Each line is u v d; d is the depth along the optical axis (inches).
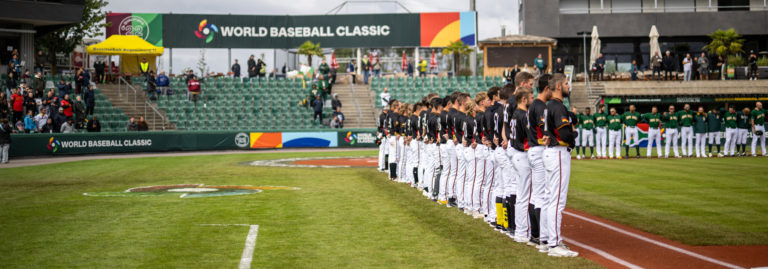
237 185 538.9
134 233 307.1
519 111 279.9
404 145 564.7
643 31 1617.9
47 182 574.6
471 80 1482.5
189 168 742.5
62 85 1070.4
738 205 402.3
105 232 309.9
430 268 236.5
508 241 288.8
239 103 1336.1
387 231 314.0
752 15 1595.7
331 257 255.1
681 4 1627.7
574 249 273.0
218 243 283.1
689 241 288.0
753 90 1376.7
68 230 315.6
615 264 243.6
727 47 1526.8
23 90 1058.7
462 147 377.1
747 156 898.1
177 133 1123.3
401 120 557.9
